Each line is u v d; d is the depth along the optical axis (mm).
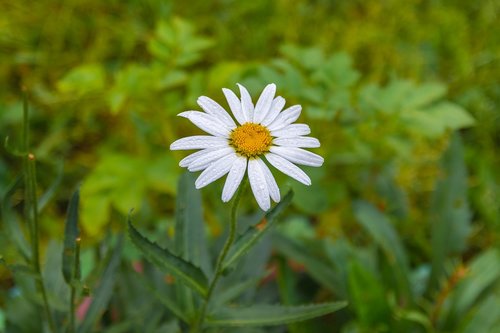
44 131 631
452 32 773
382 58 730
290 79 483
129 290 424
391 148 559
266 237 441
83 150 646
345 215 597
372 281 430
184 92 628
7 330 411
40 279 342
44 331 406
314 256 472
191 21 701
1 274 547
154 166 527
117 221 555
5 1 693
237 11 717
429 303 497
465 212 500
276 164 280
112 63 673
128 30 687
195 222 373
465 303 469
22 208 588
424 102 501
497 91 716
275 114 293
